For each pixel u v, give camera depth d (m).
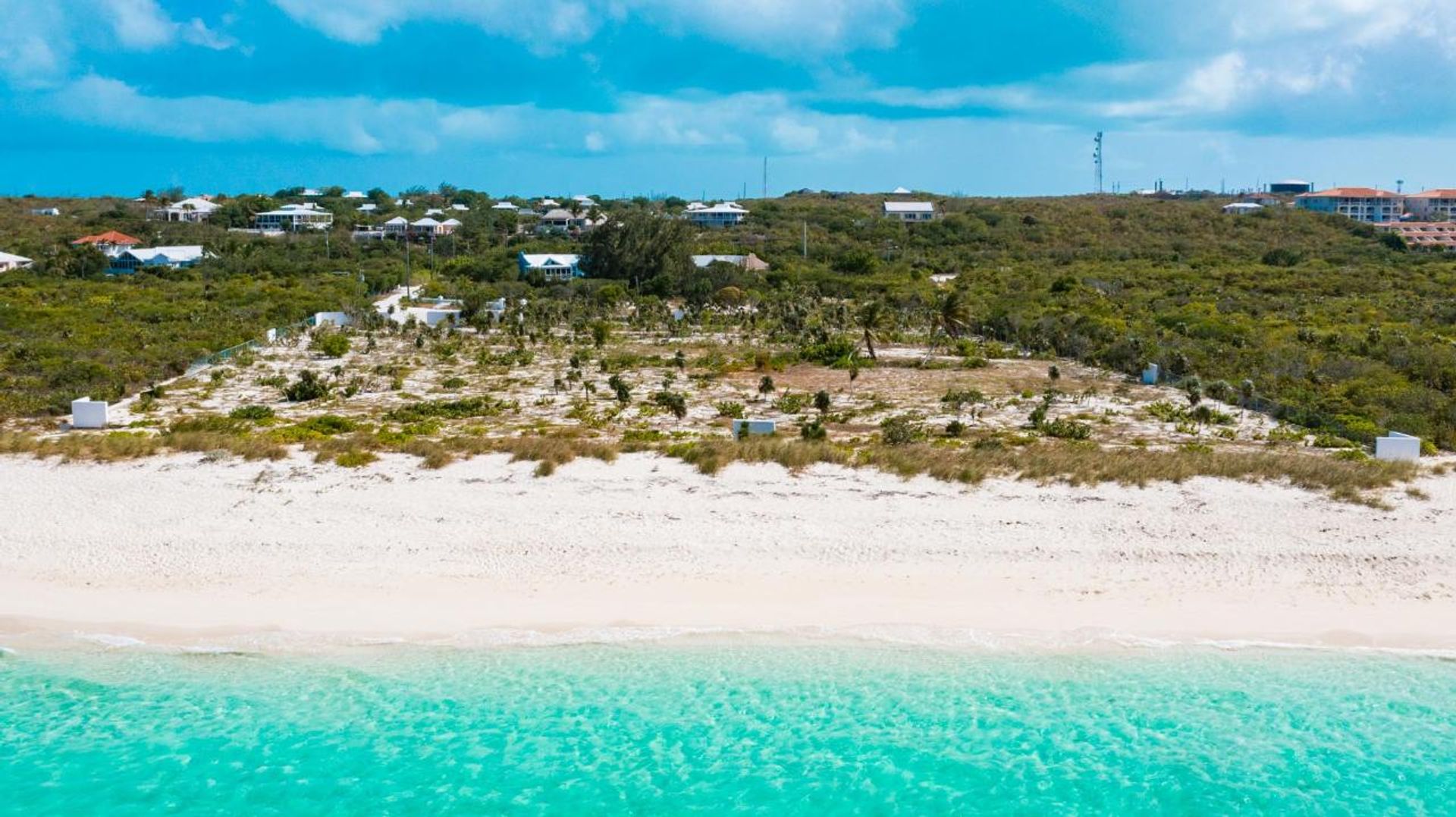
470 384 57.25
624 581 24.50
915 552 25.97
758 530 27.14
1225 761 18.34
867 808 17.14
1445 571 24.89
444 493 29.47
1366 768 18.14
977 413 48.38
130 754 18.34
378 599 23.58
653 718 19.44
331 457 32.44
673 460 32.62
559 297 107.62
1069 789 17.61
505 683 20.45
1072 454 34.69
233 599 23.47
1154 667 21.14
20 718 19.20
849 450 34.66
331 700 19.89
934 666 21.14
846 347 67.75
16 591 23.66
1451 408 45.34
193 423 42.22
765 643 21.98
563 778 17.84
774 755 18.45
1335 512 28.23
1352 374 55.94
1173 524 27.48
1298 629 22.53
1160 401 51.81
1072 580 24.64
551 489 29.84
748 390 55.50
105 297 92.81
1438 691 20.31
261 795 17.39
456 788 17.58
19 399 47.66
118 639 21.78
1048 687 20.45
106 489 29.64
